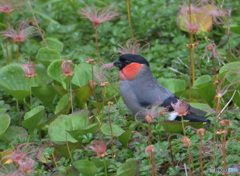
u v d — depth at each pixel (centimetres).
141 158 785
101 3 1627
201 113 919
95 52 1355
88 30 1519
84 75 1064
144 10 1483
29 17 1473
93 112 934
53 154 850
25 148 805
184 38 1357
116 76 1179
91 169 715
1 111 960
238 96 952
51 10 1673
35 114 855
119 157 823
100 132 863
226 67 989
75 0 1658
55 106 1089
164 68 1247
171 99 946
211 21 1188
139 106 962
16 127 905
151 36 1434
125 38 1415
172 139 878
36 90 996
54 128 860
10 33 1230
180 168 780
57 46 1255
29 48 1430
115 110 935
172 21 1429
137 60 972
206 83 1007
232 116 926
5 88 981
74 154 828
